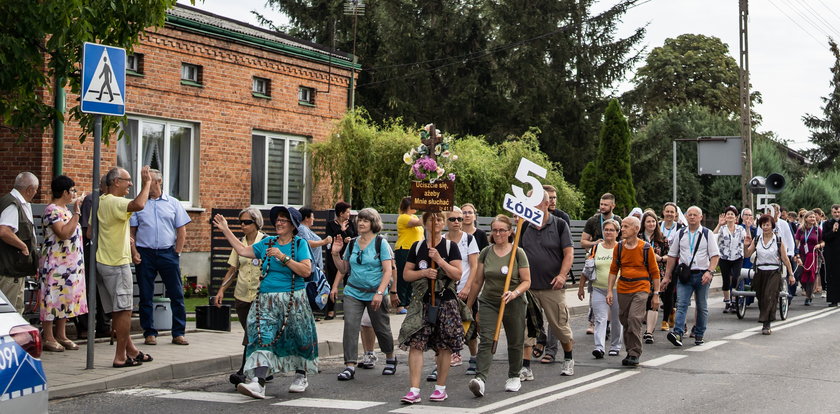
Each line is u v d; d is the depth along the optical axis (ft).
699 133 161.07
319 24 135.33
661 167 144.77
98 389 31.07
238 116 70.59
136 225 38.73
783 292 56.70
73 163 58.23
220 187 69.21
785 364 37.91
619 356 40.22
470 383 30.04
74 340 39.93
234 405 28.76
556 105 134.82
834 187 160.97
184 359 35.29
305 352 30.63
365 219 34.32
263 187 74.02
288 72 75.15
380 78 131.85
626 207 105.60
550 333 38.11
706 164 98.37
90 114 39.55
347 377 33.83
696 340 44.57
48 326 36.78
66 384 30.42
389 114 130.82
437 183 31.58
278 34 82.28
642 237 49.06
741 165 96.53
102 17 38.04
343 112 81.35
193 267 66.90
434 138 32.27
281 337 30.35
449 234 35.96
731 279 59.36
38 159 56.59
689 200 158.30
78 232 36.94
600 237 43.57
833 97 226.17
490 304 31.32
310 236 43.80
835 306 68.49
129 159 62.59
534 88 132.57
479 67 134.72
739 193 157.17
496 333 30.94
